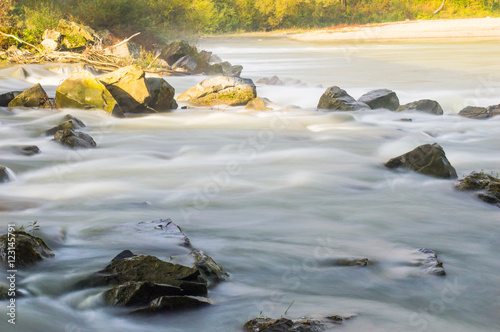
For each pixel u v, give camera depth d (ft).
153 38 109.50
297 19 254.88
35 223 22.02
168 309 14.80
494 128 47.52
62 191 28.30
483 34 187.93
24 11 97.96
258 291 16.47
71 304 15.43
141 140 41.63
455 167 34.83
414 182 30.35
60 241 20.22
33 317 14.14
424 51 136.15
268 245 20.52
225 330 13.99
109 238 20.33
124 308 15.03
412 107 54.39
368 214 24.90
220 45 179.22
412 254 19.61
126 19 106.52
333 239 21.42
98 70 80.59
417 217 24.52
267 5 246.88
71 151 37.42
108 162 34.99
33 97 51.34
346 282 17.34
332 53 140.15
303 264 18.66
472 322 15.10
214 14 228.43
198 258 17.51
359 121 50.42
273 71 101.71
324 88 73.92
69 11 103.09
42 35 87.45
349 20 249.96
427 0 249.96
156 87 53.67
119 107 50.08
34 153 36.19
